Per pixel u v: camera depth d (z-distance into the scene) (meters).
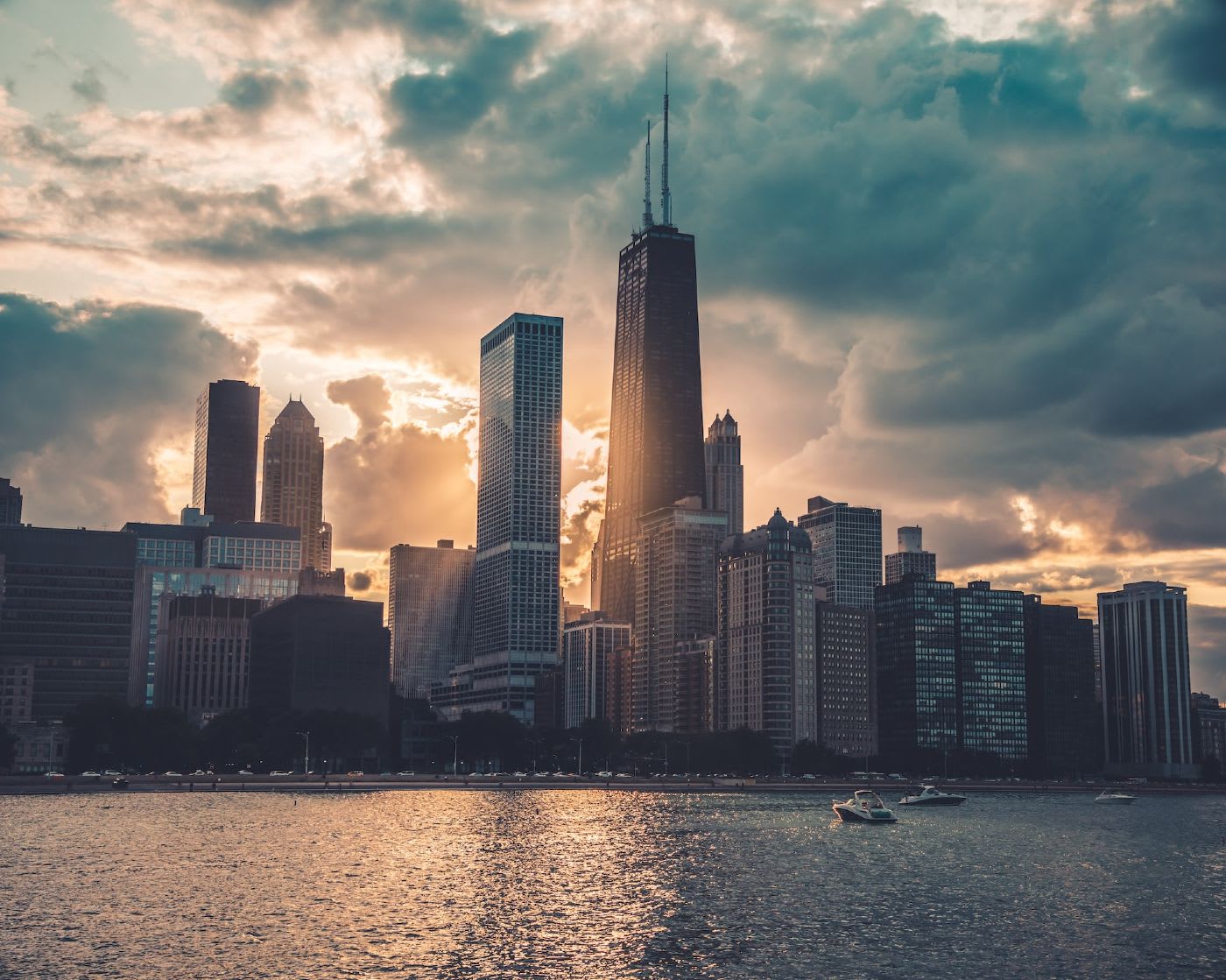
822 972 135.00
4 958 136.88
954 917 169.75
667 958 140.38
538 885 193.88
